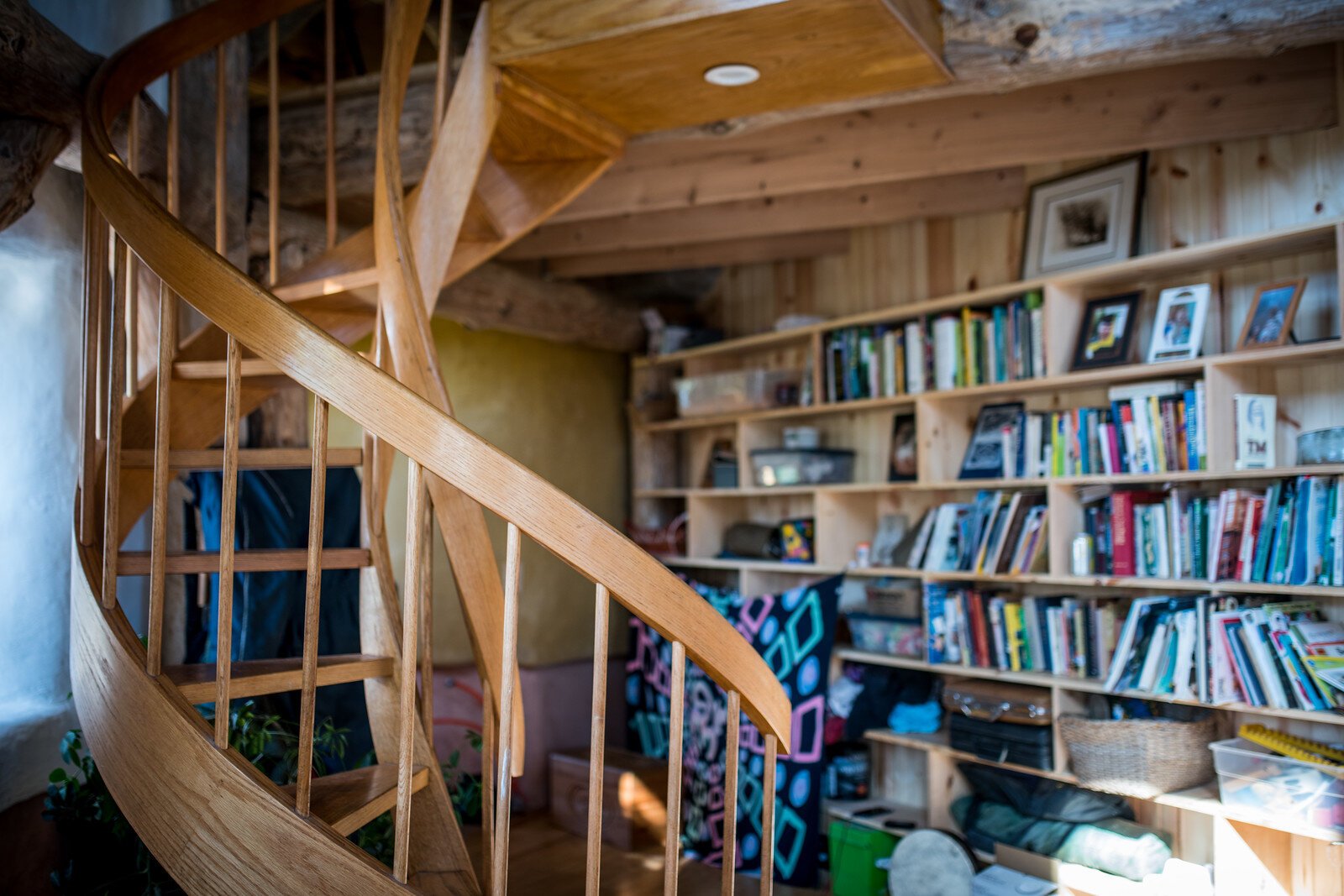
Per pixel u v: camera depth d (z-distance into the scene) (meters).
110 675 2.06
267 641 3.42
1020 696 3.67
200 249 1.98
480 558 2.45
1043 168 4.00
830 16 2.49
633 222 4.63
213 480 3.52
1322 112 3.17
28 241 3.12
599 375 5.81
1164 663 3.29
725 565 4.94
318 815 1.99
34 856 2.94
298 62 4.95
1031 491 3.80
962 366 4.07
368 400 1.90
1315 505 2.98
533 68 2.81
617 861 4.33
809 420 4.93
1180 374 3.43
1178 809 3.51
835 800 4.39
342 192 3.95
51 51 2.70
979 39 2.77
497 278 4.84
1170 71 3.36
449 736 5.01
